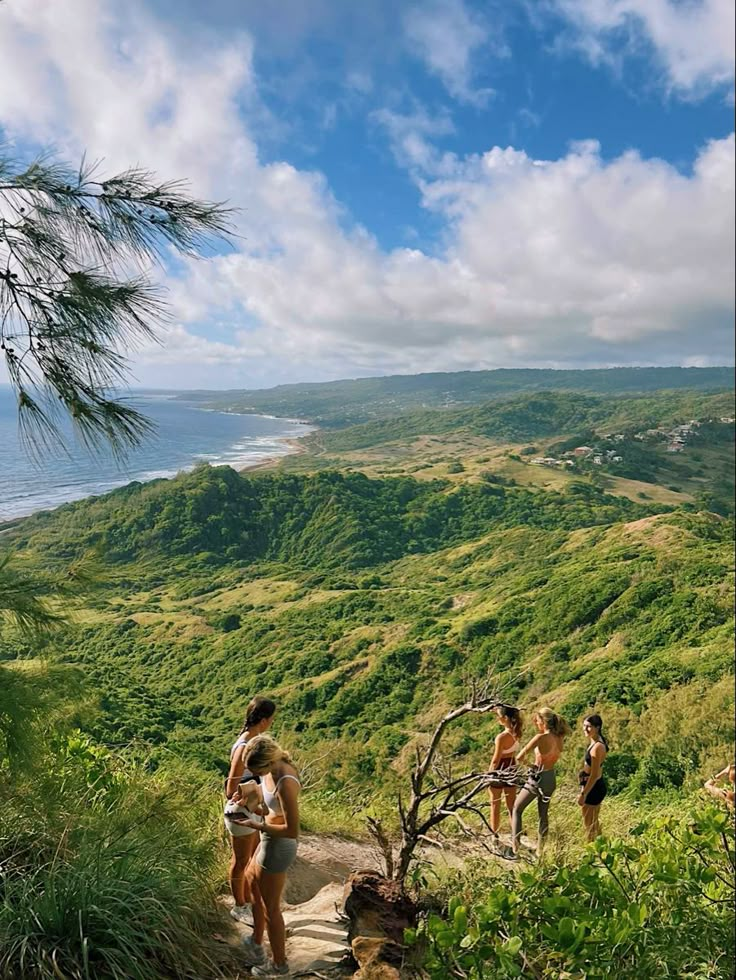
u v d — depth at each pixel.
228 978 3.24
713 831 3.56
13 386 2.97
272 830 3.43
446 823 5.92
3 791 3.64
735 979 3.00
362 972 3.20
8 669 3.45
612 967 2.93
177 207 3.02
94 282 2.93
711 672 28.20
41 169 2.92
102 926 2.99
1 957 2.74
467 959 2.84
